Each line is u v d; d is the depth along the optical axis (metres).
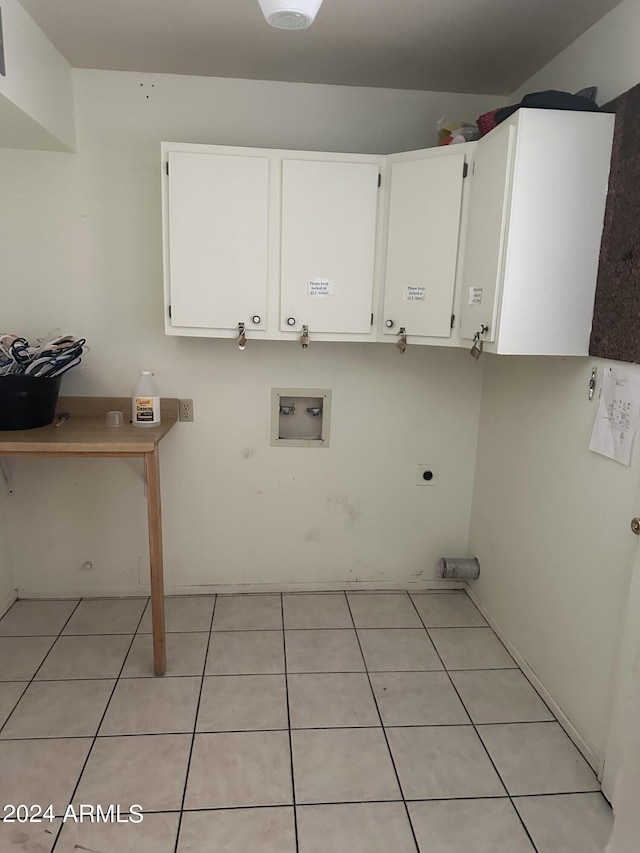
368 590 2.79
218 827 1.51
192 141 2.32
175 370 2.48
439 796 1.63
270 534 2.69
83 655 2.21
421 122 2.40
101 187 2.31
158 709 1.94
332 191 2.09
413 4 1.73
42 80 1.94
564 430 1.94
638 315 1.54
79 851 1.44
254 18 1.83
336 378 2.56
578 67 1.91
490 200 1.79
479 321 1.87
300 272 2.14
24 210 2.30
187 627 2.42
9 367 2.08
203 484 2.60
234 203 2.08
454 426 2.67
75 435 2.04
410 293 2.11
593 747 1.74
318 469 2.64
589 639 1.77
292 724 1.89
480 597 2.65
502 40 1.94
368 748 1.80
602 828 1.54
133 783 1.64
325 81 2.31
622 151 1.61
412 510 2.74
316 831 1.51
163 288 2.37
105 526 2.60
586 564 1.80
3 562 2.49
